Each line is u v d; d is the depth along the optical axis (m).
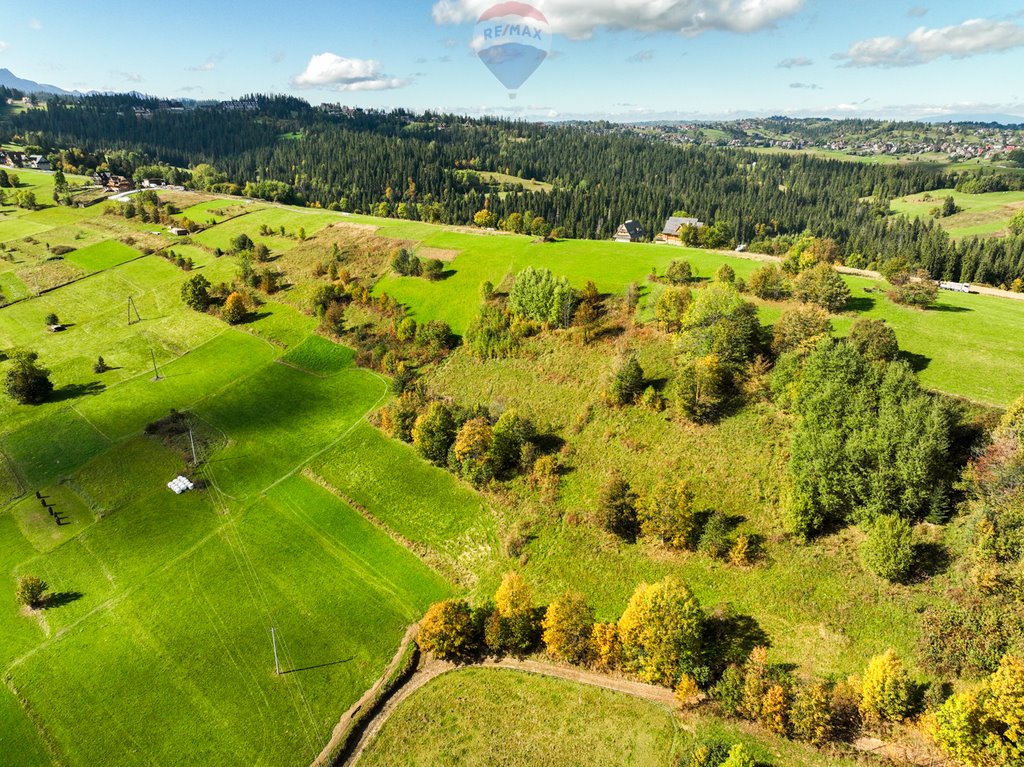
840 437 50.88
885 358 60.47
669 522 52.09
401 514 65.81
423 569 59.19
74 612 56.41
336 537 63.75
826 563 48.09
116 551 63.56
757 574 49.25
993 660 37.62
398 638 52.16
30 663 51.41
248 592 57.47
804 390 57.44
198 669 50.06
